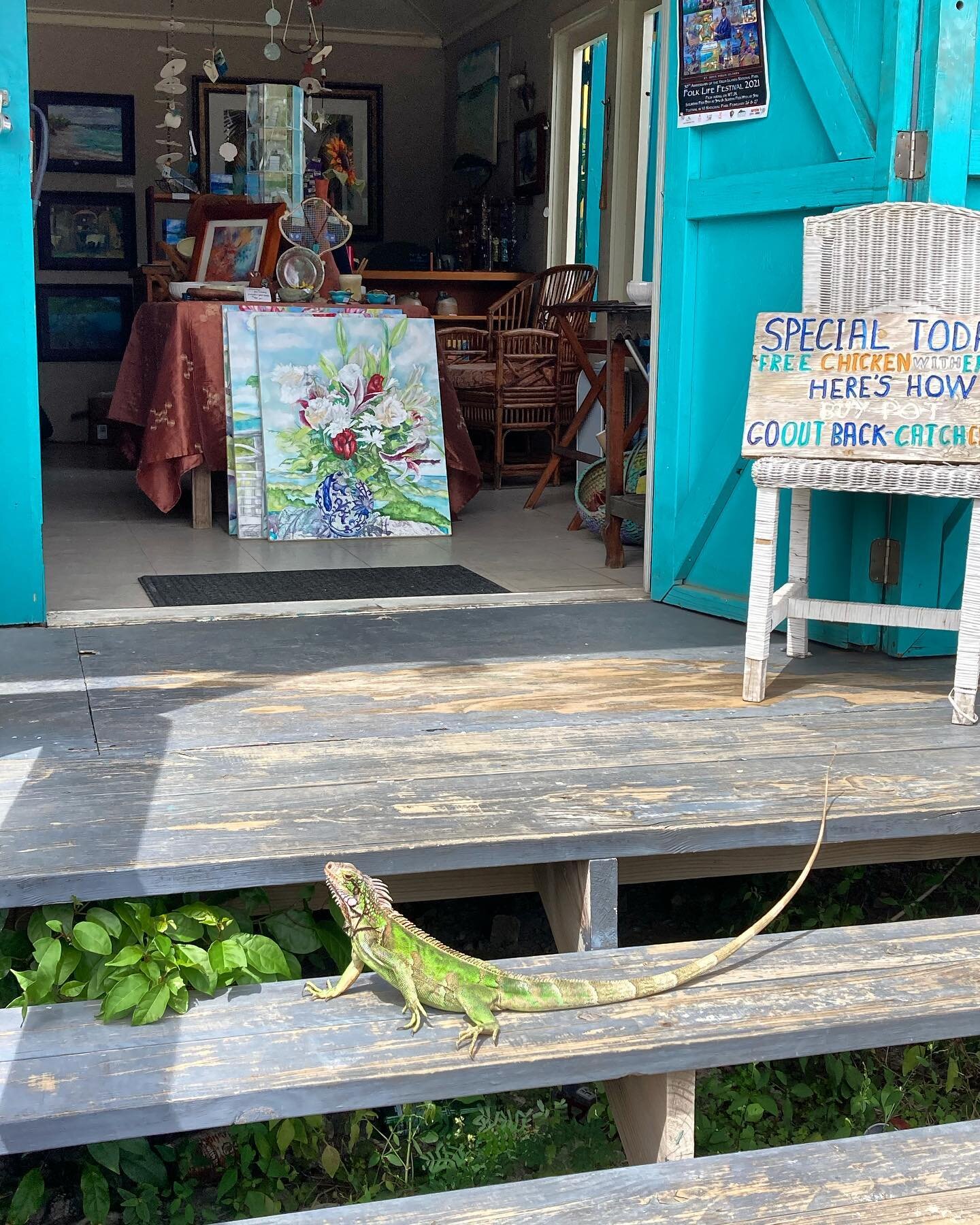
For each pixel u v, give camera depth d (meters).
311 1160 2.11
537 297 8.21
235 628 3.46
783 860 2.30
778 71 3.29
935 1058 2.48
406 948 1.81
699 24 3.46
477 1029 1.74
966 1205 1.64
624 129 7.18
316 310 5.30
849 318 2.81
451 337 7.68
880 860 2.37
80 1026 1.78
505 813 2.11
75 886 1.83
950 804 2.21
